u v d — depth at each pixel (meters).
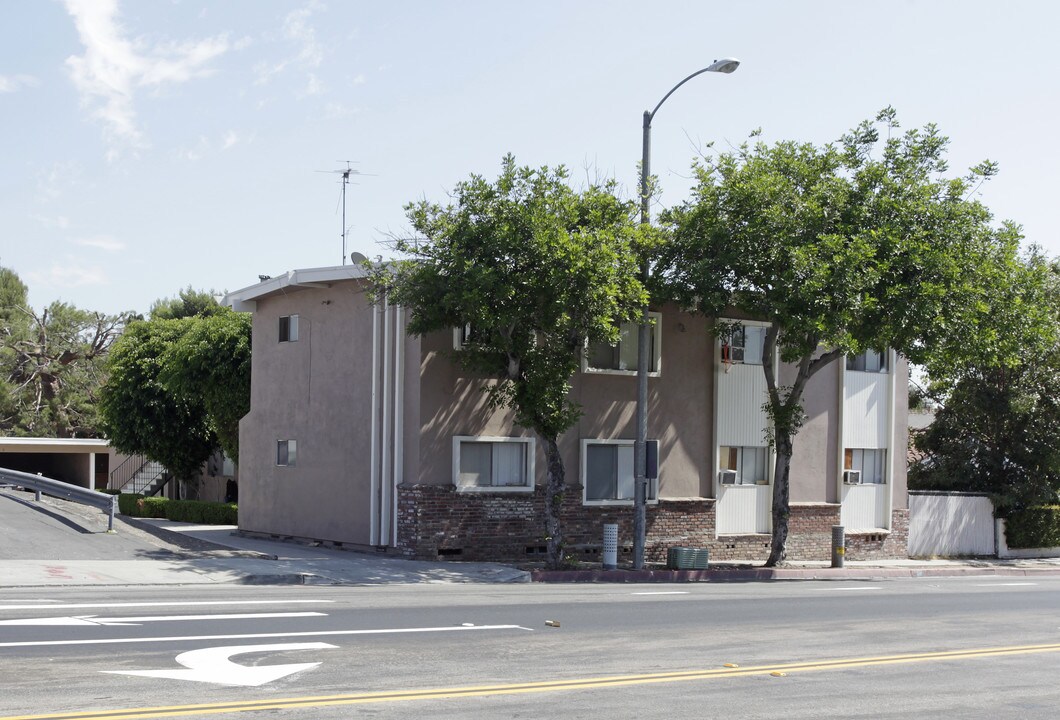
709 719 8.39
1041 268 25.97
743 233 23.47
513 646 11.58
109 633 11.23
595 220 21.98
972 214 24.44
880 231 23.50
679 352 28.03
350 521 25.39
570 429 25.97
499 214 21.41
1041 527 35.62
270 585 18.36
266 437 28.56
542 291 21.44
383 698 8.55
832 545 28.59
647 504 27.08
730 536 28.67
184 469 39.66
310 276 26.22
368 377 25.08
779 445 26.78
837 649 12.56
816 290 22.77
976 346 24.45
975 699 9.77
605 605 16.19
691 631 13.50
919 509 33.41
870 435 31.92
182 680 8.91
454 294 20.92
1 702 7.93
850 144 25.09
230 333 34.47
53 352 62.62
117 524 25.03
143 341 39.69
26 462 53.19
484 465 24.72
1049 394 35.12
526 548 25.09
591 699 8.94
